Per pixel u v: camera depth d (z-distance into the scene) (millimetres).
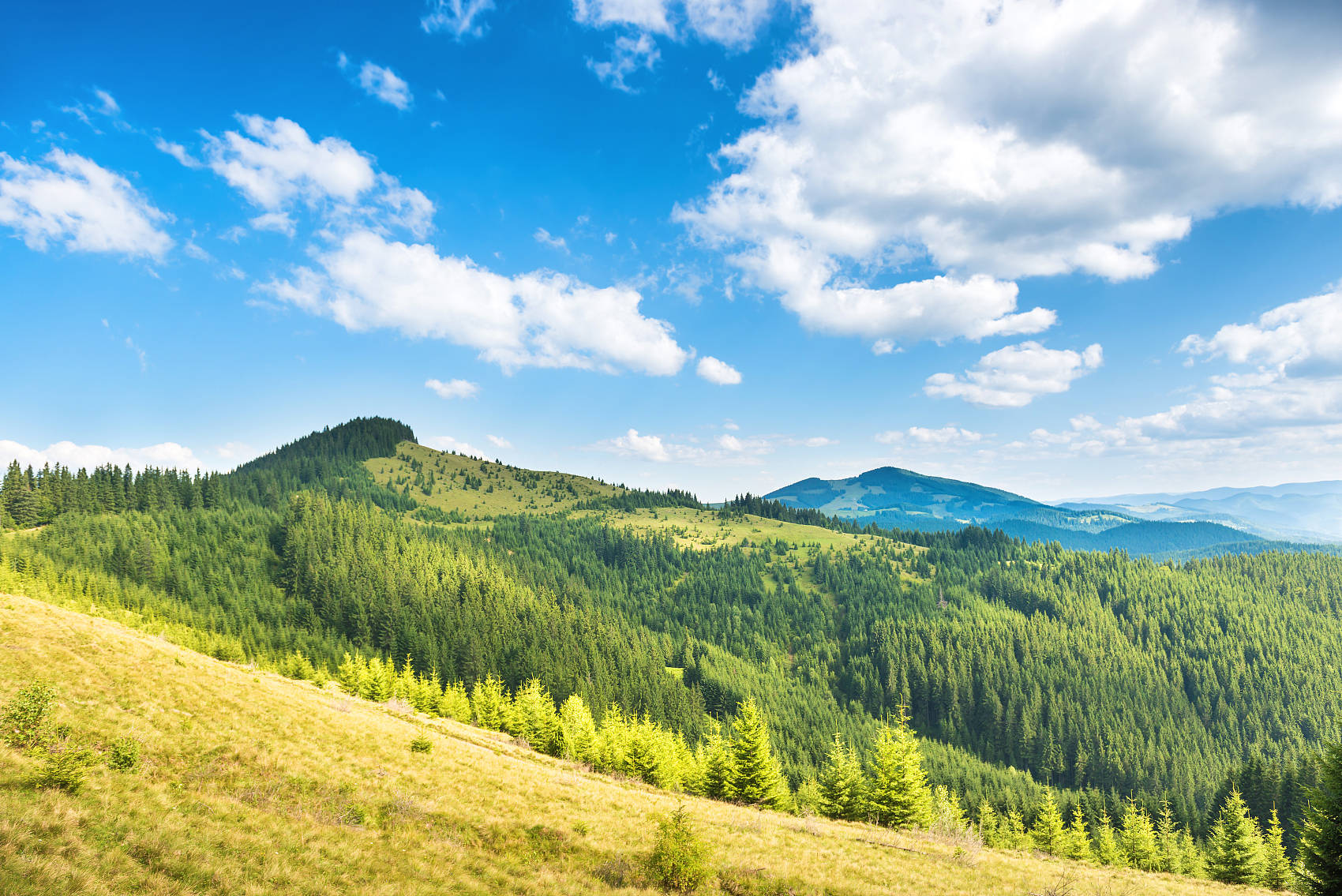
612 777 49062
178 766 23828
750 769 54125
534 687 91938
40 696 22797
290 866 16812
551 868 22359
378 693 87250
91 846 14812
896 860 30656
